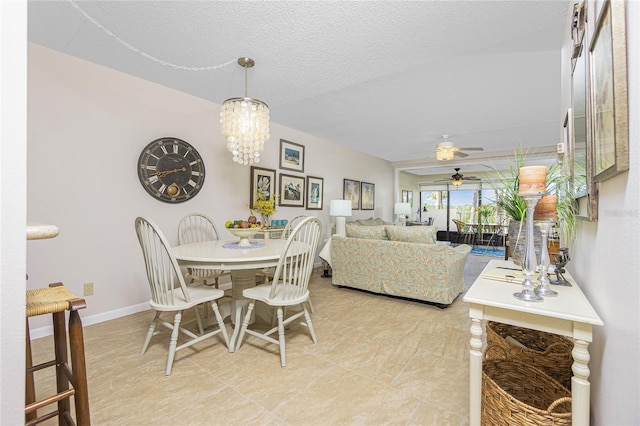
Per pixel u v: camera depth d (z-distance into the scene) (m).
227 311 2.57
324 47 2.17
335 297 3.29
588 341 0.89
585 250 1.23
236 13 1.79
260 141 2.51
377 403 1.47
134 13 1.81
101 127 2.51
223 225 3.48
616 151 0.73
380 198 6.98
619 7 0.71
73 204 2.37
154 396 1.51
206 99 3.27
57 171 2.28
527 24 1.87
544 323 0.97
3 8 0.59
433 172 9.27
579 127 1.24
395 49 2.19
